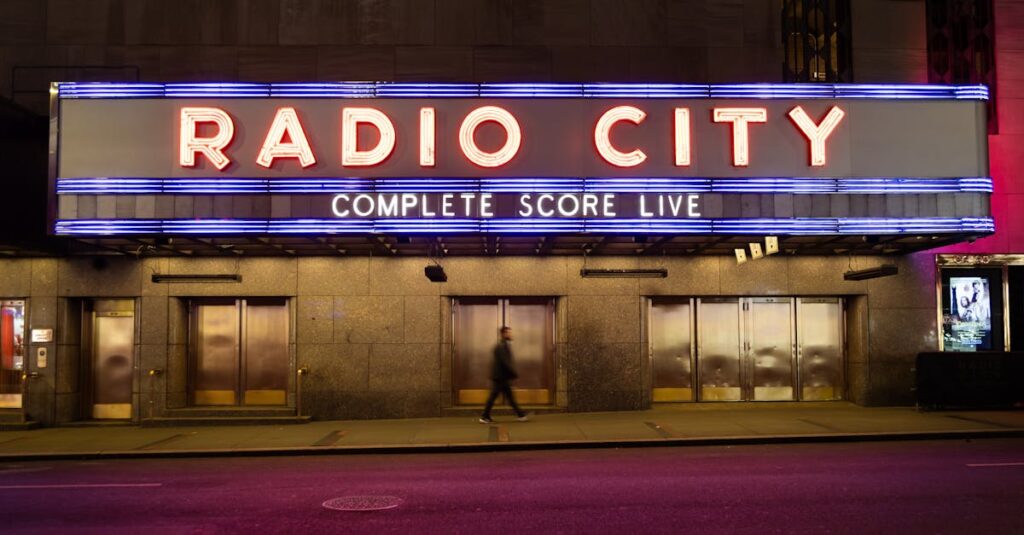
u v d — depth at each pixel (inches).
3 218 635.5
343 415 706.8
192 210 597.3
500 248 695.1
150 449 569.3
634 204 604.7
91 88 605.6
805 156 613.6
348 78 725.3
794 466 465.7
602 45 733.3
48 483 450.6
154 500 396.2
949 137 625.3
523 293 718.5
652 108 613.3
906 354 733.3
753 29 743.1
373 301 714.2
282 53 725.3
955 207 619.8
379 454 554.3
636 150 607.8
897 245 693.9
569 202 602.5
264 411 701.3
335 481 443.8
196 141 598.5
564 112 610.9
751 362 749.9
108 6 724.0
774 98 616.4
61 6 722.2
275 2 729.6
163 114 604.7
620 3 737.6
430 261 714.2
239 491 417.4
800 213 609.3
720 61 738.2
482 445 560.1
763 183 607.8
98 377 729.0
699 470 457.7
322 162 601.6
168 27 724.7
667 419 662.5
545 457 523.8
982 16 757.9
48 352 705.0
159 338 706.2
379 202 597.9
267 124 603.8
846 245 695.1
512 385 734.5
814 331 757.9
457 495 396.5
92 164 601.0
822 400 753.0
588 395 716.7
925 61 752.3
